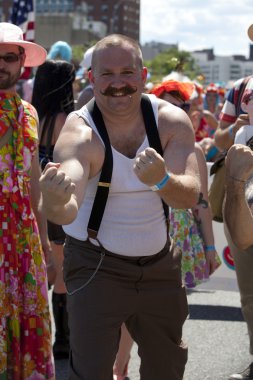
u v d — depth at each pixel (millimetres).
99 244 3662
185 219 5398
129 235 3648
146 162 3188
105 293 3639
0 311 4012
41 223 4328
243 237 3686
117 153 3580
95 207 3611
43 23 104625
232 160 3580
